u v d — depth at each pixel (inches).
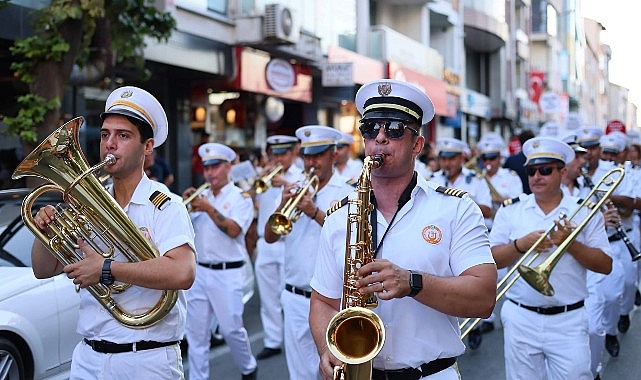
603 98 3321.9
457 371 122.1
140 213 138.5
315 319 120.3
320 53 636.1
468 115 1267.2
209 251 247.3
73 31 311.3
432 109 118.0
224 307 246.5
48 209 132.9
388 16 985.5
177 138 553.6
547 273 176.4
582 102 2335.1
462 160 368.8
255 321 352.2
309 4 681.0
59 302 211.2
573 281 187.0
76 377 143.7
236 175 362.3
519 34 1557.6
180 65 491.2
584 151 253.4
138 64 354.6
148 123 139.6
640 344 305.7
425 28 999.0
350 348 101.5
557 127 548.7
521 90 1545.3
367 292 104.0
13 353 196.7
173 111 551.8
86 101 477.1
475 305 109.2
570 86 2094.0
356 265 109.3
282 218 208.1
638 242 350.9
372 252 111.2
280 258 296.8
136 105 138.5
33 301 203.6
